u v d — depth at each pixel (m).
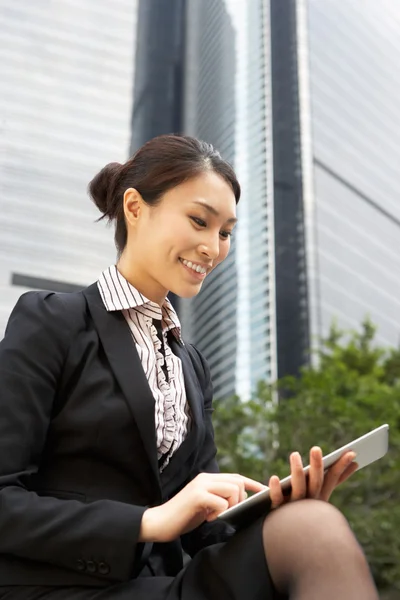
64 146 13.30
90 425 0.89
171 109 17.41
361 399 6.00
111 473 0.90
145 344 1.01
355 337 9.54
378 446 0.87
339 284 16.53
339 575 0.66
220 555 0.76
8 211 12.28
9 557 0.82
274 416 5.60
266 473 5.34
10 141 12.84
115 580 0.77
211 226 1.00
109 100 14.22
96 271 12.62
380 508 5.25
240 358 12.22
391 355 9.02
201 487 0.78
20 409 0.86
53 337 0.92
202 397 1.12
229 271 13.52
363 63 21.27
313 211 15.80
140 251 1.03
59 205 12.78
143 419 0.90
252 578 0.71
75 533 0.77
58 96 13.64
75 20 14.59
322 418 5.48
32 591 0.80
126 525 0.77
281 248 14.78
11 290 11.73
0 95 13.06
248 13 17.27
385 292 18.97
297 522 0.72
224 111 16.00
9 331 0.94
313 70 18.20
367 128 20.77
